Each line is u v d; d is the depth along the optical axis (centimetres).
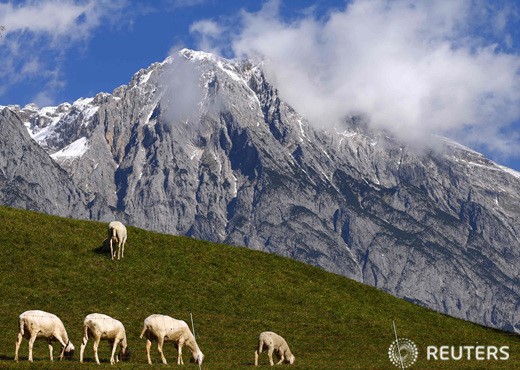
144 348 5297
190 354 5219
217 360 5088
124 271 7069
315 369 4650
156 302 6575
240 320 6419
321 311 6969
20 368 4081
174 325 4566
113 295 6575
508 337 7081
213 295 6931
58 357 4694
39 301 6250
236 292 7075
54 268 6888
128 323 5944
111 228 7262
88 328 4431
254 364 4897
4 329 5488
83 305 6306
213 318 6375
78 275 6831
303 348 5800
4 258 6888
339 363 5009
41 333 4372
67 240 7525
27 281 6562
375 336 6419
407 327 6862
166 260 7488
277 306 6931
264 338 4812
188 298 6762
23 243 7256
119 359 4722
